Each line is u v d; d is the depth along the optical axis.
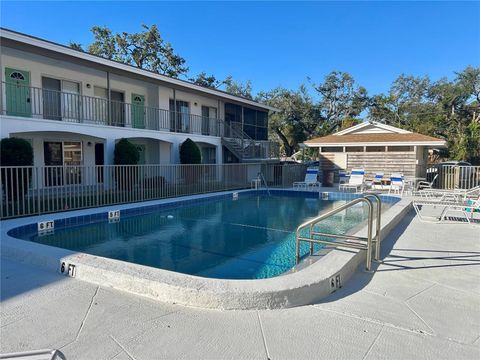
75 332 3.03
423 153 20.97
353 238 5.54
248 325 3.19
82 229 9.11
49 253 4.87
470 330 3.11
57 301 3.68
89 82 15.73
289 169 21.89
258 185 18.81
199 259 6.51
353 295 3.93
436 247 6.09
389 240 6.61
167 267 6.04
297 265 5.06
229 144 20.83
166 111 17.94
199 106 21.58
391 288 4.14
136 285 3.88
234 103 23.73
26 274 4.53
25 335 2.97
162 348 2.79
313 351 2.76
